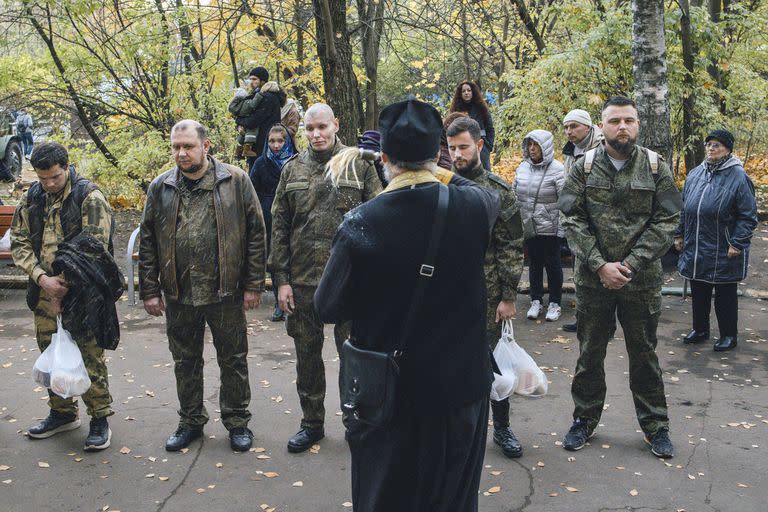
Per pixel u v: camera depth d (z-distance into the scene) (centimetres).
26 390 502
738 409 461
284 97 738
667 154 705
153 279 401
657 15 691
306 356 407
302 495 363
